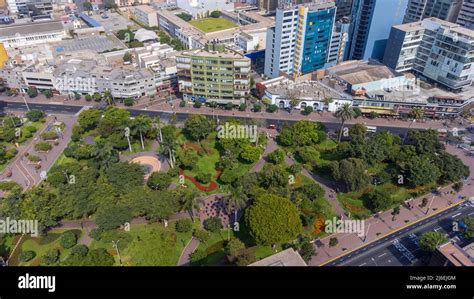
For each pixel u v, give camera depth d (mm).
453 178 164125
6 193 164375
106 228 137875
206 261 130250
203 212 153125
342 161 160125
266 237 124812
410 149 177000
